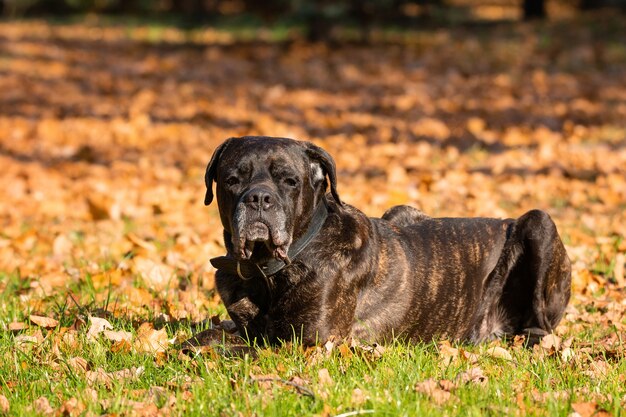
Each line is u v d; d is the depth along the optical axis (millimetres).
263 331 7188
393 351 6836
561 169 16188
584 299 9359
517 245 8312
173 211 13969
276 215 6566
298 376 6230
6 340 7254
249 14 44469
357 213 7520
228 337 7062
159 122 21891
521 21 37906
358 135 19719
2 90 26078
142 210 14031
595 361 6945
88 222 13617
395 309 7496
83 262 10898
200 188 15812
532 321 8281
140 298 9086
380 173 16531
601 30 33688
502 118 21328
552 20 37250
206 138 20109
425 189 14992
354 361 6504
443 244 8000
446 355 6859
